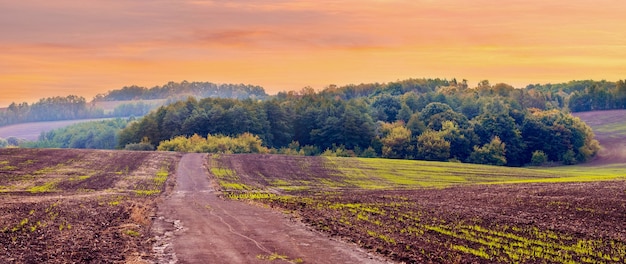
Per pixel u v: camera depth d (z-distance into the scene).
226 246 24.62
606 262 22.17
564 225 31.72
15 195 53.81
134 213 36.22
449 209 39.75
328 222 32.56
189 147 123.38
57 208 38.62
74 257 21.44
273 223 32.31
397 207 41.34
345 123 139.75
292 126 149.12
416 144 134.75
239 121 142.38
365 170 92.44
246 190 64.31
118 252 22.89
